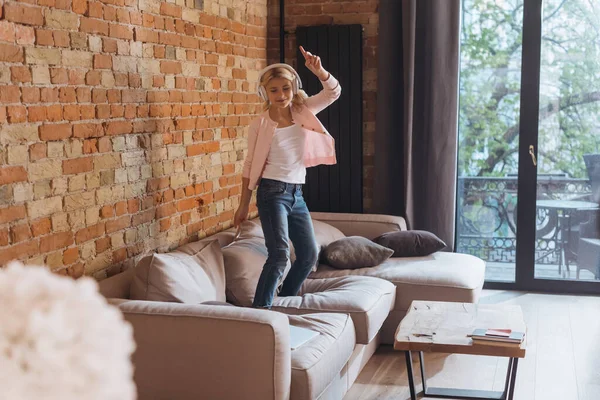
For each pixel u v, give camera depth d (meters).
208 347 2.71
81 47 3.13
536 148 5.43
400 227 5.17
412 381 3.17
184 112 4.18
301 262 3.98
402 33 5.36
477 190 5.62
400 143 5.49
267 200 3.80
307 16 5.59
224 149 4.81
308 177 5.65
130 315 2.79
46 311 0.50
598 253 5.48
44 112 2.89
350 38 5.46
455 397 3.43
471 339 3.08
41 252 2.91
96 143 3.28
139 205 3.70
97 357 0.50
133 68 3.58
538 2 5.32
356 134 5.53
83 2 3.12
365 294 3.78
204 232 4.53
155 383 2.78
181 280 3.25
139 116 3.66
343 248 4.52
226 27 4.78
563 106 5.41
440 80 5.32
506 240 5.61
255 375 2.68
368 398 3.53
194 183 4.36
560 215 5.52
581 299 5.34
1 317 0.49
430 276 4.29
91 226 3.27
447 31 5.29
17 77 2.72
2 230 2.68
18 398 0.46
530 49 5.36
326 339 3.14
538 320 4.82
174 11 4.01
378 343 4.31
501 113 5.52
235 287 3.79
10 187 2.71
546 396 3.57
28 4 2.76
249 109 5.27
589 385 3.71
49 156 2.94
